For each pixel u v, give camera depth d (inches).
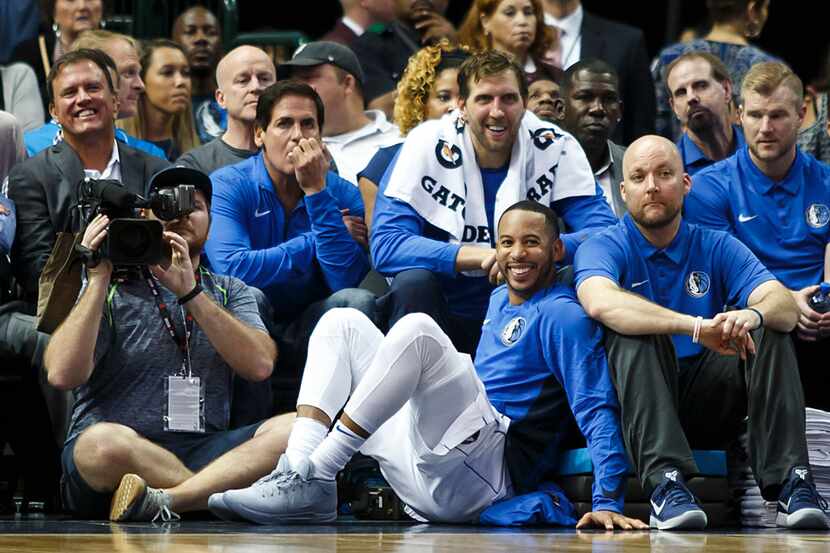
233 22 939.3
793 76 627.5
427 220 605.0
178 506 507.2
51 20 837.8
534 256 524.7
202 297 529.3
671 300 541.6
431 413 496.7
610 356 503.5
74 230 529.0
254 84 689.0
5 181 636.7
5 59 869.8
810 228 630.5
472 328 604.7
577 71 689.0
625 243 540.7
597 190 629.6
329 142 738.2
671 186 533.3
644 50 825.5
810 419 538.3
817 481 537.3
